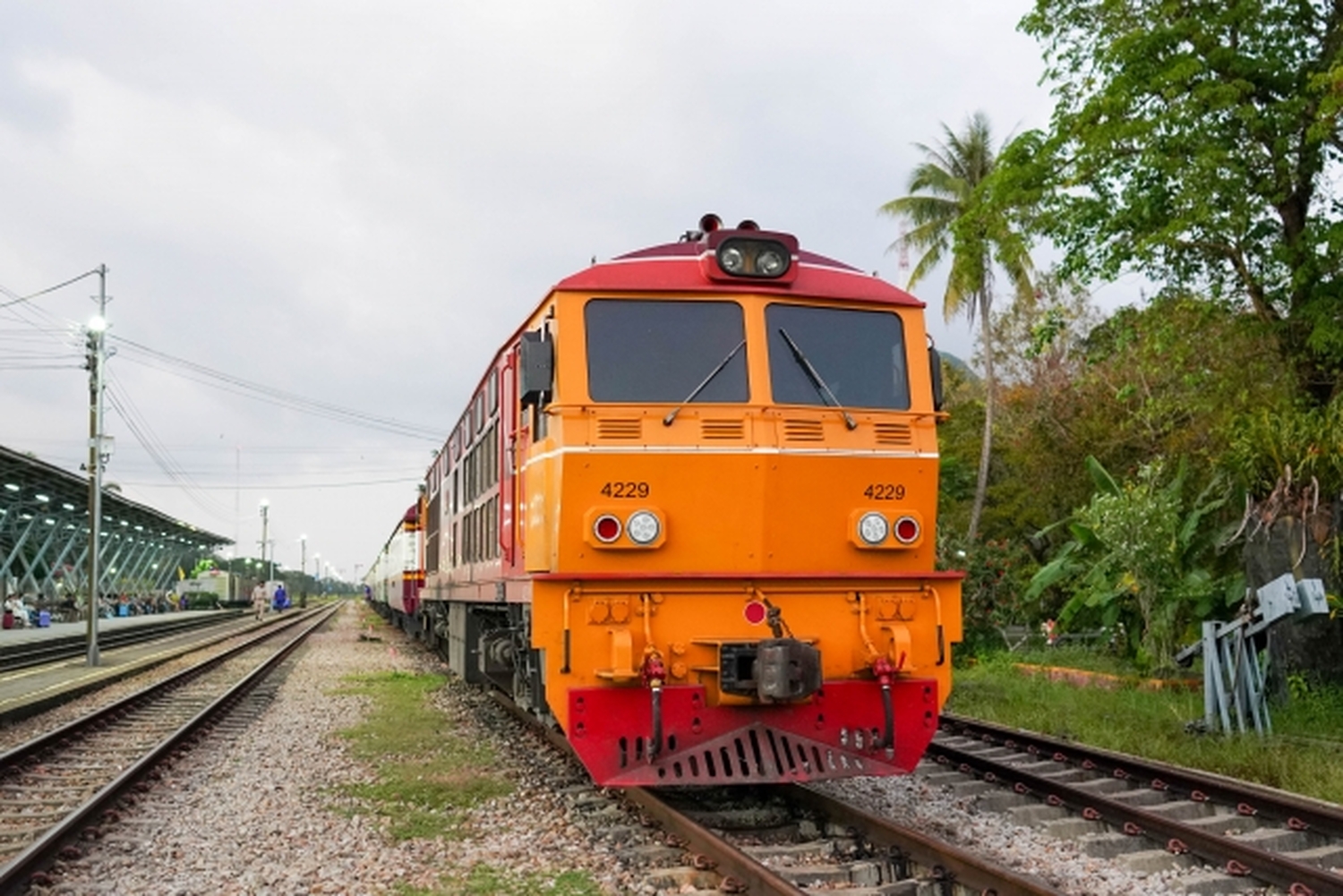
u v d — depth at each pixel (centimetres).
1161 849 704
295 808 826
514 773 945
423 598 2217
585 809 792
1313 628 1258
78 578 5488
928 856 628
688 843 676
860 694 745
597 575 718
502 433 1041
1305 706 1180
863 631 752
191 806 846
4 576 3956
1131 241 1507
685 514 749
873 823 683
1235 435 1433
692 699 719
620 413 749
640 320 770
